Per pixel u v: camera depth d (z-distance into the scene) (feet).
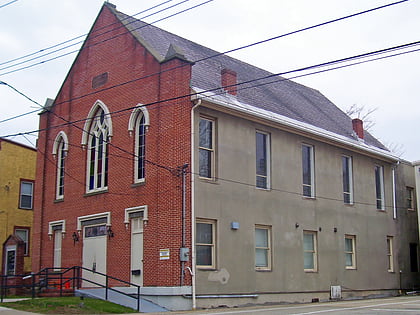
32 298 67.56
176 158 69.05
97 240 78.59
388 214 107.96
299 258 84.43
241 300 73.41
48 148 91.91
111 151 79.20
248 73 99.86
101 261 77.00
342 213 95.35
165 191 69.00
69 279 73.46
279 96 99.14
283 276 80.84
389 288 103.60
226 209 73.87
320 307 68.08
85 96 85.97
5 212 109.50
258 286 76.33
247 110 77.61
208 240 71.67
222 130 75.61
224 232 73.05
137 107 71.87
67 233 84.12
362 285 96.63
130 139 76.02
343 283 92.22
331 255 90.99
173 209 67.67
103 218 77.87
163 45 84.17
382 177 108.99
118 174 77.15
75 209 83.51
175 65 71.41
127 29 80.59
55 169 89.51
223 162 74.79
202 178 71.61
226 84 80.18
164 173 69.62
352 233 96.84
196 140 71.56
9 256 86.22
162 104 71.92
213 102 72.74
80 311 58.54
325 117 105.50
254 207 78.28
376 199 105.91
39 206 90.68
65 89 91.04
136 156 75.25
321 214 90.53
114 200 76.84
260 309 65.51
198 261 69.67
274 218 81.35
